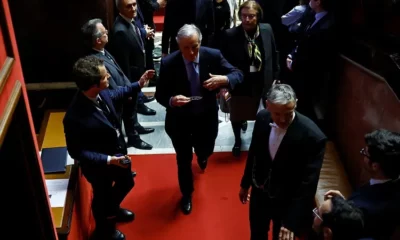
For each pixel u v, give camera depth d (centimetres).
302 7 432
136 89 344
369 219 216
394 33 325
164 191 420
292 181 272
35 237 249
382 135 218
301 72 400
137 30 439
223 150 474
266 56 393
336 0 370
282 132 259
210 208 399
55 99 443
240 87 407
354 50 372
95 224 373
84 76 273
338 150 417
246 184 296
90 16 414
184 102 327
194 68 332
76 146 294
